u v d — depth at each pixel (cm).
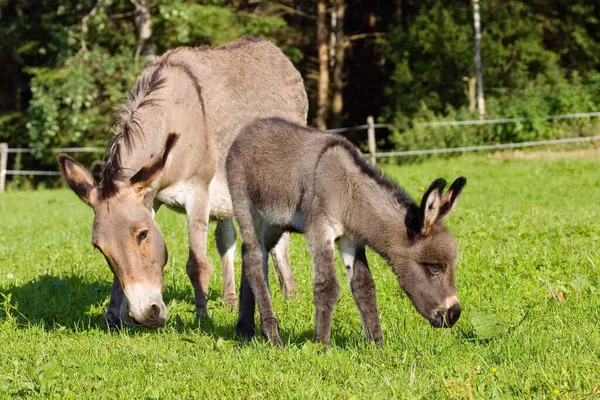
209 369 682
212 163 973
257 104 1036
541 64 3784
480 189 2262
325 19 4319
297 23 4269
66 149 3275
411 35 3850
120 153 865
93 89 3244
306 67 4272
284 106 1077
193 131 945
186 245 1334
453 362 666
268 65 1073
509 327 753
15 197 2884
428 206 689
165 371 686
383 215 716
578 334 723
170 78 950
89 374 683
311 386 628
